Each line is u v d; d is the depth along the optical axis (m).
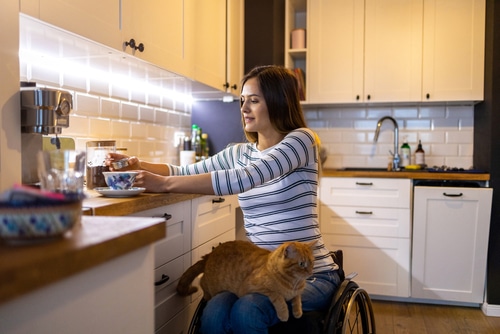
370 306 1.82
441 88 3.27
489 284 2.98
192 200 1.85
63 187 0.91
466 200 3.00
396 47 3.33
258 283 1.40
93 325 0.81
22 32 1.42
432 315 2.95
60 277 0.65
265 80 1.64
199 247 1.93
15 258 0.62
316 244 1.59
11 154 1.21
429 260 3.08
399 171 3.25
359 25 3.39
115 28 1.66
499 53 2.96
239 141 3.26
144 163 1.76
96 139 2.14
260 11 3.31
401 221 3.12
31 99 1.30
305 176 1.60
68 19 1.40
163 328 1.61
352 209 3.20
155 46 1.96
